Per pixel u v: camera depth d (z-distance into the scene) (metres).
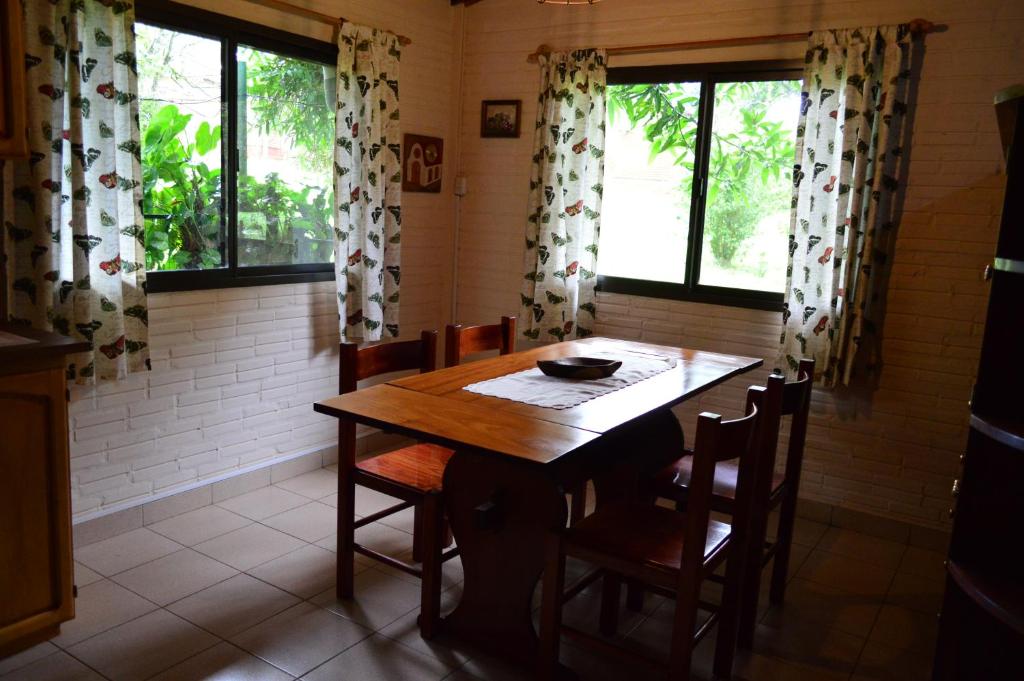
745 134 3.78
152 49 3.10
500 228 4.50
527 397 2.47
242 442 3.60
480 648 2.42
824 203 3.40
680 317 3.97
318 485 3.76
